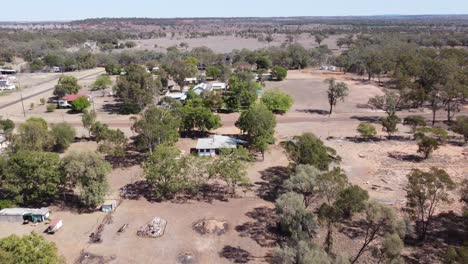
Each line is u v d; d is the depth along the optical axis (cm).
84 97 11538
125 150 8106
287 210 4566
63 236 4959
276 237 4953
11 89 14538
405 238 4812
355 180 6612
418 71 13425
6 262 3228
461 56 16612
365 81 16050
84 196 5494
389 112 10069
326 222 4516
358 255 4147
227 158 6369
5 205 5534
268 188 6375
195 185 6162
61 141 7931
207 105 11162
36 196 5606
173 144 7856
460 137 8969
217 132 9362
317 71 19200
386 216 3891
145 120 7500
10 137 7475
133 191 6294
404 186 6334
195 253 4612
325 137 9031
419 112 11219
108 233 5044
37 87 15125
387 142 8650
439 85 11425
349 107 11938
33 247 3419
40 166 5550
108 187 5797
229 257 4531
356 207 4059
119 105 12212
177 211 5656
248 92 11288
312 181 4872
